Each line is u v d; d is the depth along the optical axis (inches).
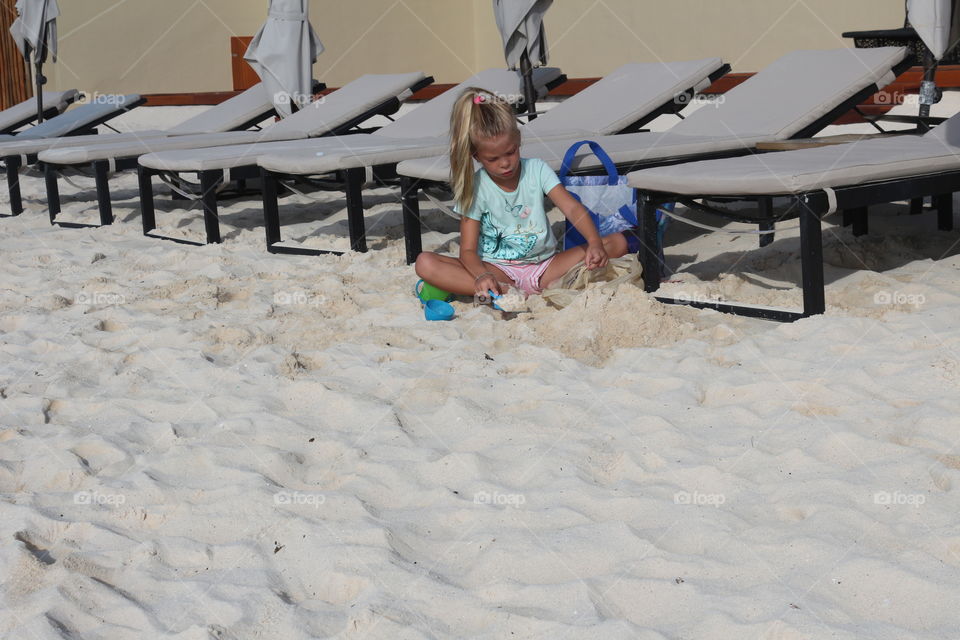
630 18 500.4
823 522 93.7
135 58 639.8
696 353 145.1
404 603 86.8
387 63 573.3
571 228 193.8
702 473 106.7
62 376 151.9
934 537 89.2
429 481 111.4
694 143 222.8
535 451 115.9
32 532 103.7
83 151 297.4
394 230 268.1
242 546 98.6
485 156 166.9
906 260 199.0
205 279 215.2
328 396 136.4
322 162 233.3
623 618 82.4
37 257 252.7
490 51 593.0
